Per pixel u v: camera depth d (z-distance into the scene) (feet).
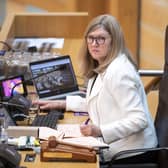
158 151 20.63
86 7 38.47
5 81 21.81
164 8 37.04
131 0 37.24
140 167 20.48
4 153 15.20
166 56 21.72
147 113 20.62
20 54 27.76
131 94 19.74
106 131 19.42
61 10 39.19
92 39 20.30
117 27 20.31
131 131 19.60
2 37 29.91
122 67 19.99
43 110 22.25
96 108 20.48
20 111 20.61
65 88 23.93
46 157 16.75
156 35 37.40
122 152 19.13
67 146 17.04
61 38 33.83
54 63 24.14
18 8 39.58
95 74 21.24
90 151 16.99
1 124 18.67
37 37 33.99
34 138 18.29
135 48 37.65
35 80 23.70
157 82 29.63
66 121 21.07
